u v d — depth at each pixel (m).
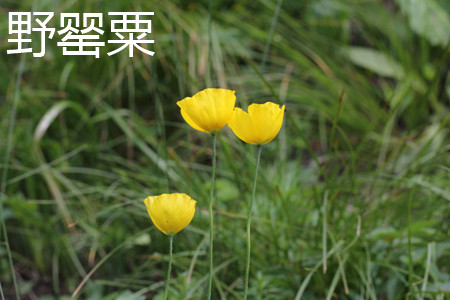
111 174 1.85
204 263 1.40
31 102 1.92
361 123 2.14
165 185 1.60
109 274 1.61
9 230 1.74
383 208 1.45
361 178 1.47
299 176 1.82
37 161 1.73
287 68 2.26
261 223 1.44
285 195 1.55
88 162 1.92
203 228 1.43
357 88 2.28
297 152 2.18
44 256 1.71
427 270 1.30
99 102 1.97
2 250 1.72
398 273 1.35
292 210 1.46
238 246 1.42
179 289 1.37
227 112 1.11
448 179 1.55
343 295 1.36
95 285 1.52
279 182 1.63
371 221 1.40
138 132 1.98
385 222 1.45
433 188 1.36
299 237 1.39
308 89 2.16
